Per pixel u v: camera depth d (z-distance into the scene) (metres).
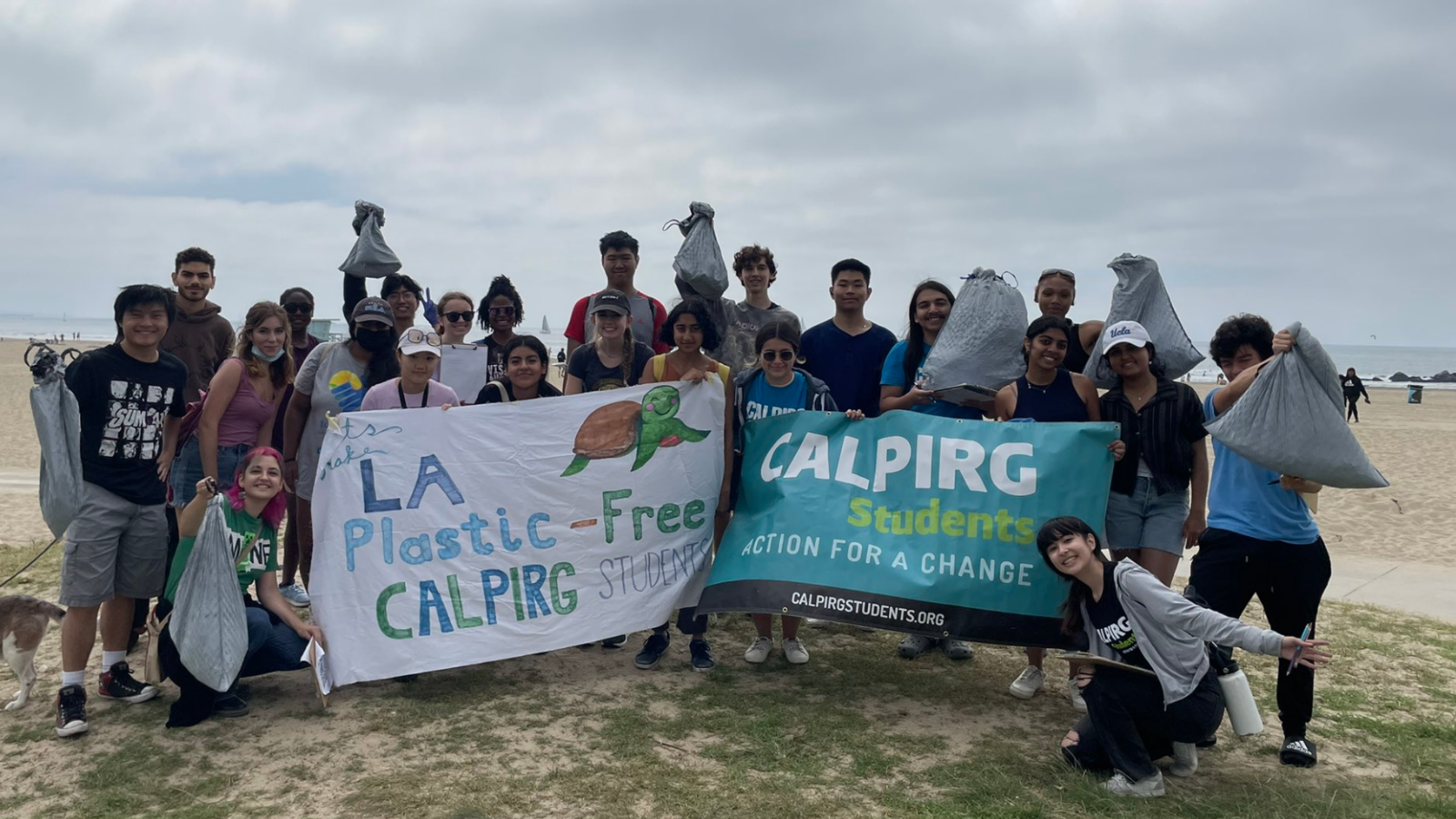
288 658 4.81
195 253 6.20
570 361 6.00
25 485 12.62
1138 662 4.04
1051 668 5.58
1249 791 4.04
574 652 5.73
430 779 3.97
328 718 4.64
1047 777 4.11
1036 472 4.87
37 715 4.63
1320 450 3.95
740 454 5.70
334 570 5.00
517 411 5.39
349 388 5.66
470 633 5.14
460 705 4.81
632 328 6.68
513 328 7.13
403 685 5.10
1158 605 3.92
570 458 5.43
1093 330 5.86
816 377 6.10
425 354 5.34
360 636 4.96
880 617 4.88
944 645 5.85
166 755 4.20
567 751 4.28
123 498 4.59
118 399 4.56
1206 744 4.55
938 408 5.60
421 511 5.18
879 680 5.32
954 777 4.07
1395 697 5.24
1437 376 88.31
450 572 5.18
